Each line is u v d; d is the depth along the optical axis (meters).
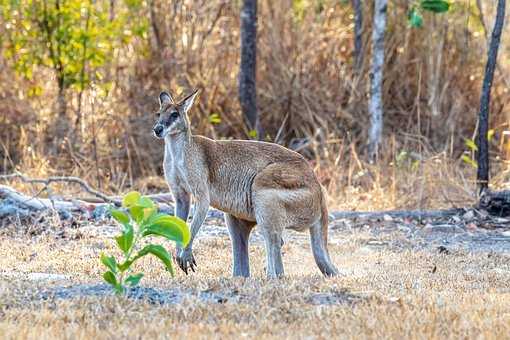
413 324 7.49
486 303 8.33
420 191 15.19
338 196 15.77
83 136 18.22
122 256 10.98
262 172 9.92
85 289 8.63
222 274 10.13
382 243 12.59
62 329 7.18
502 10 14.98
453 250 11.96
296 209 9.85
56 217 13.13
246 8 18.64
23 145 17.98
